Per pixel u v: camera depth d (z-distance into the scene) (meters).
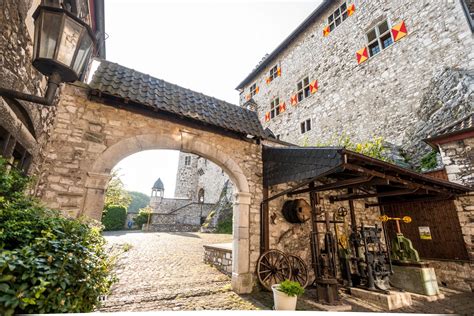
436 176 5.99
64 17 1.79
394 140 8.14
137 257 7.00
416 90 7.84
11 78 2.15
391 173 3.75
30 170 2.77
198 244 9.74
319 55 12.04
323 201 5.88
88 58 2.04
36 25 1.78
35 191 3.00
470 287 5.05
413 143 7.31
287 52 14.28
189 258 7.24
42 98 1.73
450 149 5.74
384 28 9.52
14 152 2.59
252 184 5.08
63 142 3.49
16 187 2.13
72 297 1.62
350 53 10.48
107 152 3.71
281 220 5.23
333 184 4.09
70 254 1.68
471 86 5.96
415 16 8.38
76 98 3.76
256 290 4.46
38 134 2.91
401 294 4.20
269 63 15.72
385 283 4.68
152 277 5.16
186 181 25.78
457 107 6.20
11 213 1.72
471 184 5.27
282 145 6.00
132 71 4.57
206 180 23.30
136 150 4.02
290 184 5.64
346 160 3.11
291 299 3.37
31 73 2.59
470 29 6.83
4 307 1.22
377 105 8.97
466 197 5.39
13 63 2.20
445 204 5.73
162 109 4.11
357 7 10.59
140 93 4.11
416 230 6.16
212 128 4.88
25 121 2.61
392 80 8.65
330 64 11.33
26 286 1.34
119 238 10.82
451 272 5.39
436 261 5.66
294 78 13.32
